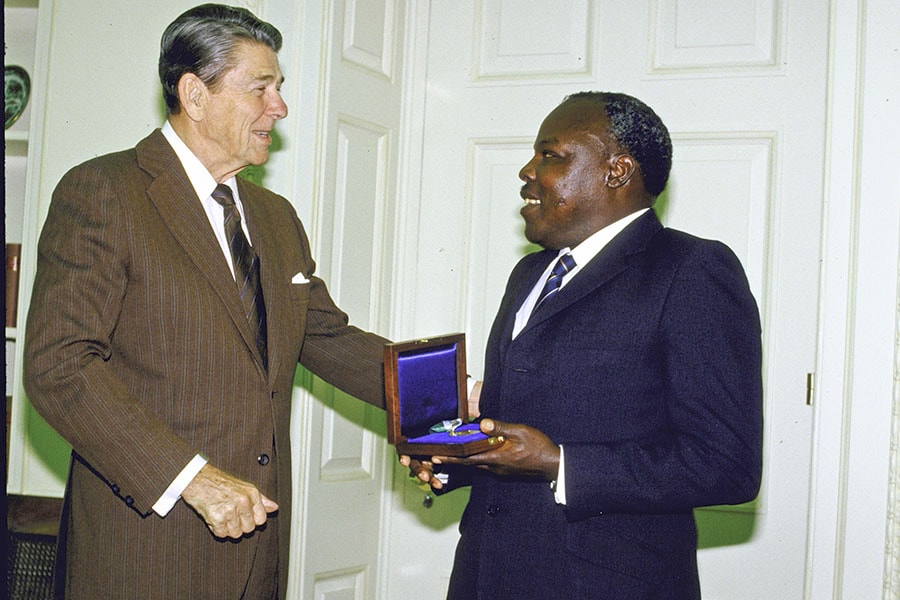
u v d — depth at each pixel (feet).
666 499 5.12
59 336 5.35
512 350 5.61
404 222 9.34
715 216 8.44
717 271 5.37
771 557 8.18
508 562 5.38
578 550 5.25
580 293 5.50
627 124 5.67
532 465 5.17
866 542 7.72
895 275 7.69
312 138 8.41
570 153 5.67
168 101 6.11
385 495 9.28
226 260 5.92
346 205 8.75
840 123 7.88
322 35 8.43
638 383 5.32
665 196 8.55
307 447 8.50
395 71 9.23
